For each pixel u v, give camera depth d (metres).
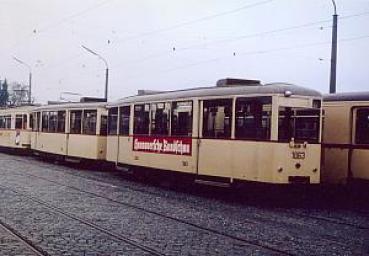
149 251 8.19
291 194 15.88
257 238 9.56
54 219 10.79
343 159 15.02
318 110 14.30
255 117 14.12
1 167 23.81
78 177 20.64
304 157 14.01
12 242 8.49
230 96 14.86
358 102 14.75
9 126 37.03
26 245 8.31
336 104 15.27
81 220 10.74
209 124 15.62
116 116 21.56
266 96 13.87
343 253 8.60
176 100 17.16
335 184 15.23
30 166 25.38
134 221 10.93
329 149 15.41
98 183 18.62
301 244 9.19
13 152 38.56
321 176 15.55
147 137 18.84
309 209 13.98
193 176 16.31
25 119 34.31
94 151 24.61
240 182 14.44
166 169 17.50
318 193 16.11
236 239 9.38
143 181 20.41
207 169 15.56
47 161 30.36
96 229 9.87
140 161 19.23
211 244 8.90
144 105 19.20
